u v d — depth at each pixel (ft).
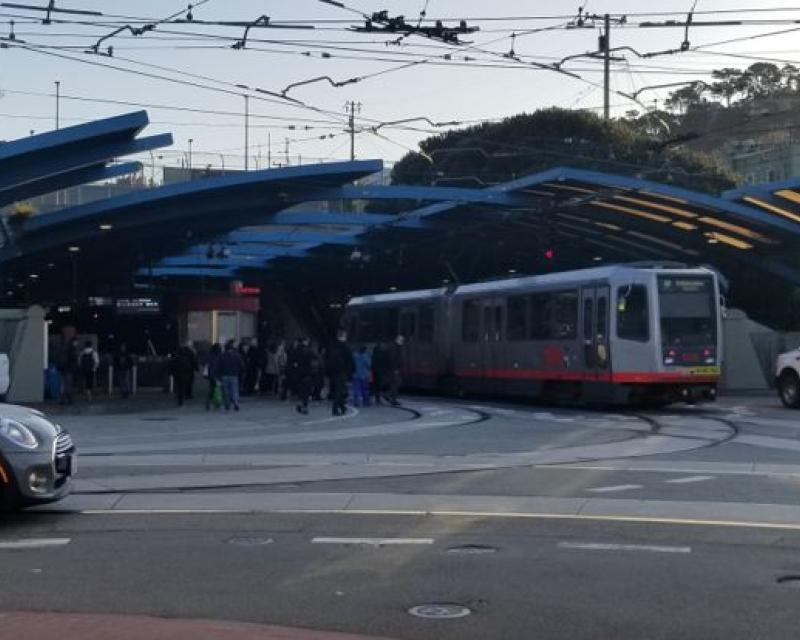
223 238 152.35
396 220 138.21
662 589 25.02
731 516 34.53
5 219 120.16
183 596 24.76
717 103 255.09
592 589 25.12
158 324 171.12
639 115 240.53
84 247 144.46
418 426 71.26
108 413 83.51
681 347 82.38
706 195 117.91
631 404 90.43
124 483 43.39
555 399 91.71
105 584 25.99
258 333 209.67
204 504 38.06
